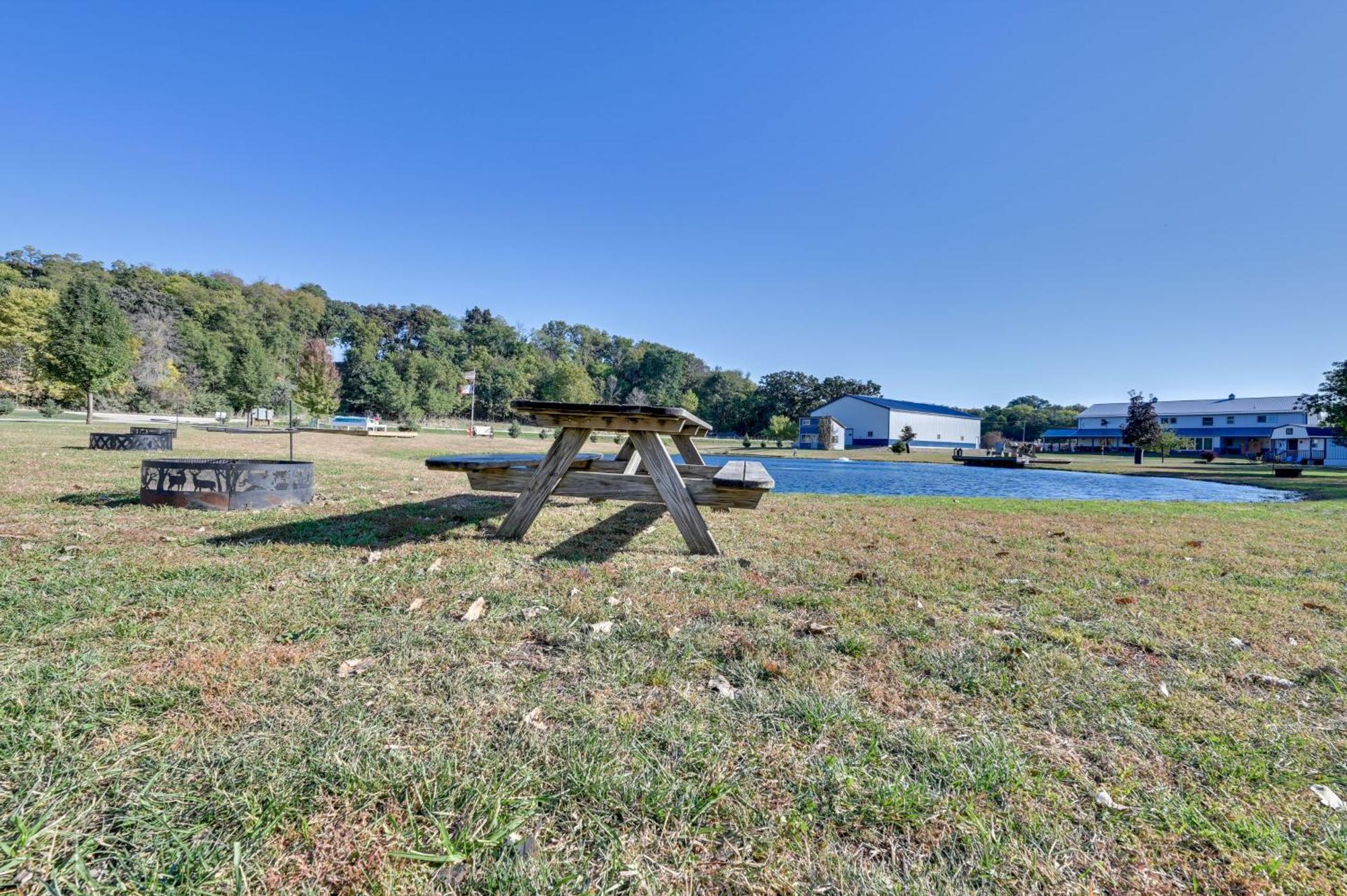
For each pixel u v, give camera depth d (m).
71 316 23.38
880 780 1.23
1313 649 2.04
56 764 1.17
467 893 0.94
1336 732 1.48
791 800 1.17
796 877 0.99
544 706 1.50
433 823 1.08
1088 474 18.16
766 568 3.02
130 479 5.80
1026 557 3.46
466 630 2.00
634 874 0.98
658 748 1.33
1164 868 1.02
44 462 7.06
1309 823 1.13
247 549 3.06
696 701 1.56
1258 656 1.97
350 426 36.66
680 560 3.15
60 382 25.36
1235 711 1.58
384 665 1.71
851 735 1.41
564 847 1.04
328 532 3.58
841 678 1.73
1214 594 2.73
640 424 3.39
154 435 10.23
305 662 1.70
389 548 3.20
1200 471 19.59
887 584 2.77
